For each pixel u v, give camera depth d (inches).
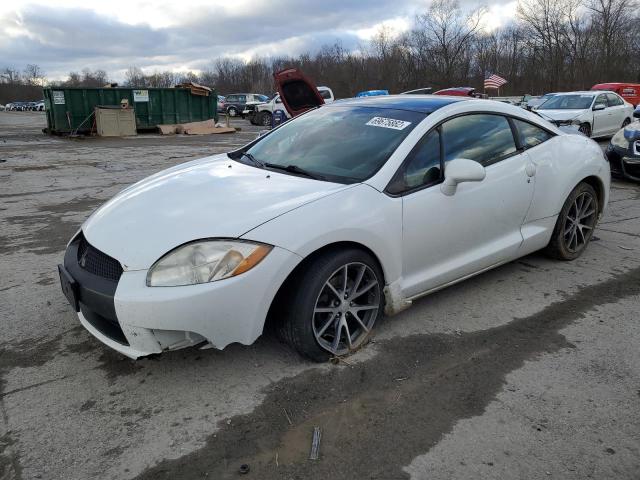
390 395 105.0
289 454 89.2
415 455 89.0
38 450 89.9
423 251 127.9
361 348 121.1
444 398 104.2
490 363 116.8
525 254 163.5
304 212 106.9
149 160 490.6
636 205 269.7
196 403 102.3
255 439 92.7
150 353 98.9
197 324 97.0
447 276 135.8
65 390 106.4
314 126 150.8
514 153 151.6
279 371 112.3
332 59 2281.0
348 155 130.2
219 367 113.8
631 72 1772.9
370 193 116.9
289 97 414.0
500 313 140.7
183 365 114.7
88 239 110.9
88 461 87.7
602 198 186.4
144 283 97.1
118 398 104.0
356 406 101.6
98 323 109.5
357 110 150.3
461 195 133.0
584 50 1779.0
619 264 179.0
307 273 107.2
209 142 714.2
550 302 148.0
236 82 3383.4
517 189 149.3
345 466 86.7
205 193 117.3
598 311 142.7
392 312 124.6
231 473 85.0
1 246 201.9
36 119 1563.7
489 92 1897.1
